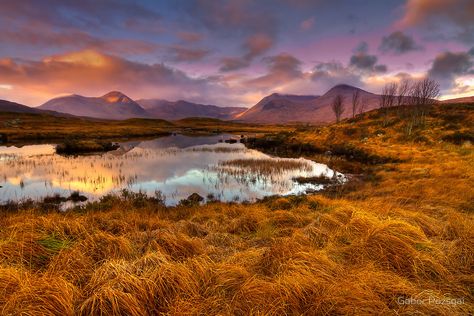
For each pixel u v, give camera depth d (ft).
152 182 75.20
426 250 17.78
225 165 103.19
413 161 94.17
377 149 127.85
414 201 39.50
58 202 56.29
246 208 40.86
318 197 45.75
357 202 40.70
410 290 13.71
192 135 343.26
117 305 12.31
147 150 159.74
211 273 15.88
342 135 182.19
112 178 79.66
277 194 63.67
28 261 17.52
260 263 18.03
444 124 156.87
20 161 110.63
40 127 339.16
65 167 97.25
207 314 12.63
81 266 16.78
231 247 22.52
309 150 159.02
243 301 13.42
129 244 20.15
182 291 14.05
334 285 13.98
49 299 12.59
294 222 29.73
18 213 42.83
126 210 46.39
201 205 51.90
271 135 238.07
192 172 89.40
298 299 13.41
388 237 18.42
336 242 20.68
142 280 14.24
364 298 13.19
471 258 17.28
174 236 22.02
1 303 12.60
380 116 212.23
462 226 22.22
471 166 63.93
